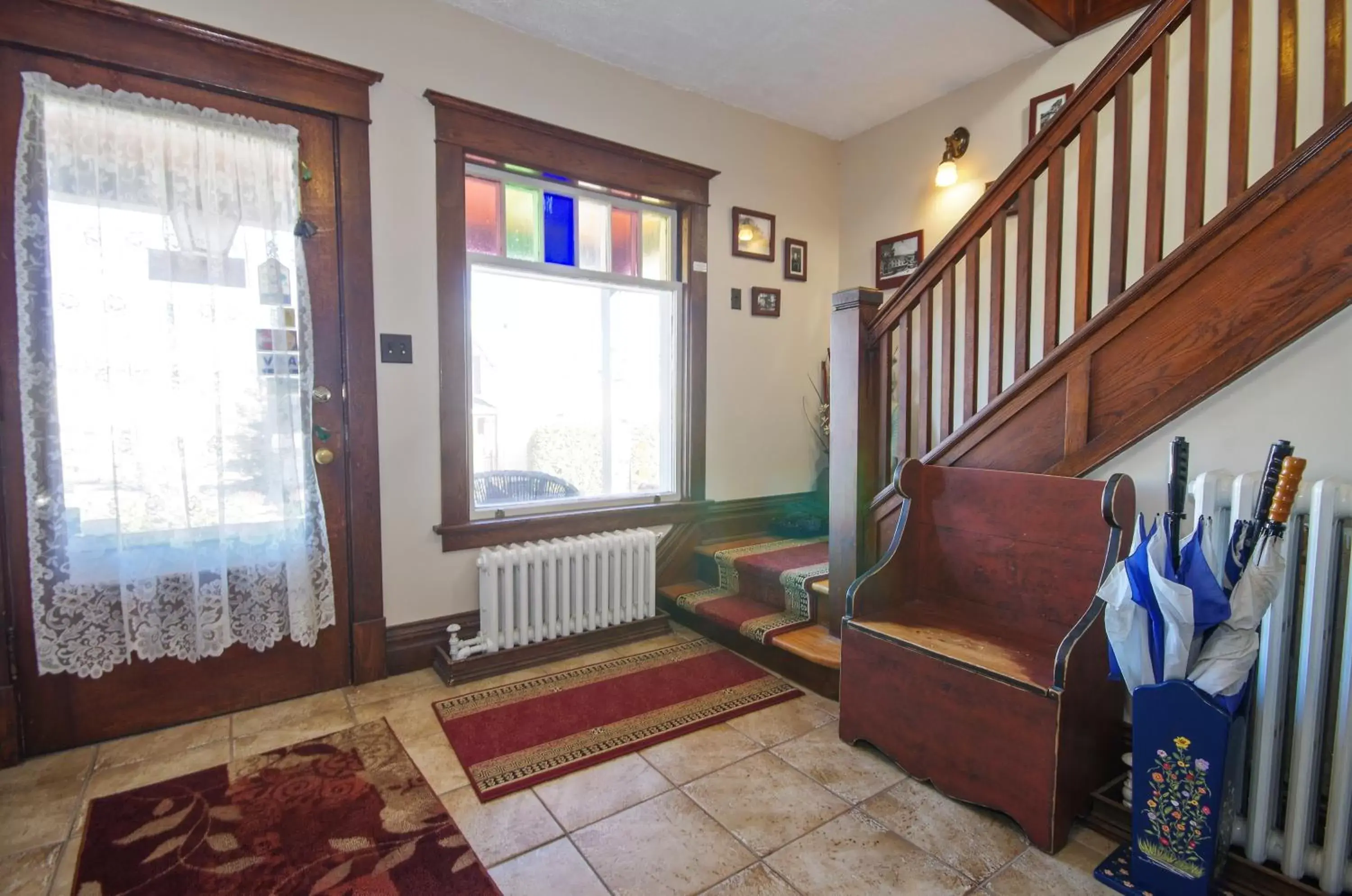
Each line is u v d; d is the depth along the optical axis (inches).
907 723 75.7
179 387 83.1
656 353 136.1
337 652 99.2
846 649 82.9
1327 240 56.5
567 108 115.6
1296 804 54.4
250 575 89.8
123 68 80.7
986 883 59.4
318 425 96.0
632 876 60.2
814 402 156.2
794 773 77.3
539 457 122.3
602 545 116.3
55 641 79.3
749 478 146.4
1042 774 63.2
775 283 147.3
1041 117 117.3
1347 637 51.6
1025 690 64.1
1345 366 57.0
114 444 80.2
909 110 140.0
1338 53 56.9
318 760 79.0
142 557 82.6
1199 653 55.9
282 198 90.2
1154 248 68.5
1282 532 52.2
